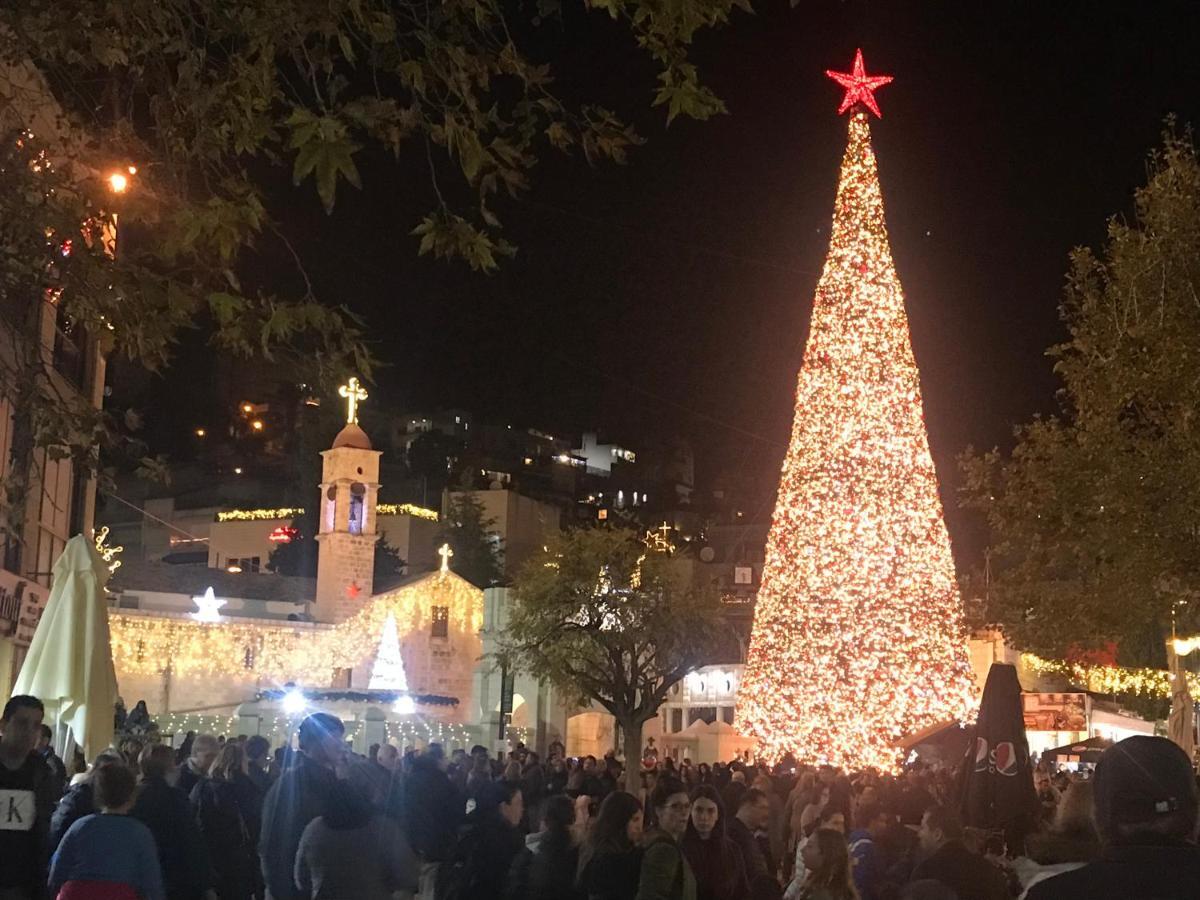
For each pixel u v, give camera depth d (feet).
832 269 131.95
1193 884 12.51
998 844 44.14
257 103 30.66
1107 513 83.35
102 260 31.65
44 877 27.37
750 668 134.10
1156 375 82.64
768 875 34.55
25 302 37.50
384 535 267.80
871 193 132.36
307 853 28.35
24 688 46.47
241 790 40.93
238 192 31.76
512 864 31.60
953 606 128.77
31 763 27.76
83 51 31.63
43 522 92.89
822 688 126.82
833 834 30.30
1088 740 122.11
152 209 32.32
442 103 29.09
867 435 128.88
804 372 132.57
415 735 167.43
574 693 164.25
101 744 46.52
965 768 55.93
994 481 94.43
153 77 31.53
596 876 28.60
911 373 131.23
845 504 128.16
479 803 33.19
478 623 208.33
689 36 28.27
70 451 33.55
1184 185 84.07
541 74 29.27
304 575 263.08
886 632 126.41
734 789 56.95
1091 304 88.48
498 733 173.17
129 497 297.74
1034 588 91.09
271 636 195.21
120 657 183.42
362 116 28.43
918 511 129.29
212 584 211.41
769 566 133.80
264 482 295.89
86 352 92.07
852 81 133.49
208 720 159.94
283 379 34.60
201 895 30.63
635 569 161.48
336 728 29.32
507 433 377.30
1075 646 98.63
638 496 386.32
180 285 32.07
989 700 55.06
